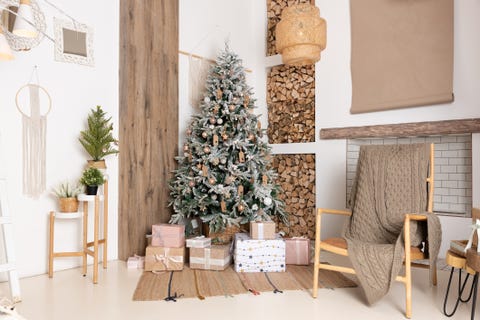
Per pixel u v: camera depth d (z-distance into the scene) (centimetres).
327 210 254
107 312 215
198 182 336
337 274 292
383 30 374
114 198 340
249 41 483
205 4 422
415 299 240
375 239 256
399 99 361
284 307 225
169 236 303
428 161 254
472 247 198
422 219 224
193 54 405
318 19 322
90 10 324
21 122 280
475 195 323
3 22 265
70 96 310
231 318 208
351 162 404
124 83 336
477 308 225
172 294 245
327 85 415
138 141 337
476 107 321
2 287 258
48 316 208
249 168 346
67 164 308
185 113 395
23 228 281
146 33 348
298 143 441
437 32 341
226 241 342
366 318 209
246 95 360
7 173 273
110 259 336
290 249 321
